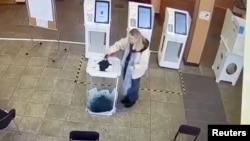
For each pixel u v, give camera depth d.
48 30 6.89
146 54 4.46
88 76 5.42
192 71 6.20
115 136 4.52
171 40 5.71
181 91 5.61
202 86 5.82
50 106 4.91
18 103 4.89
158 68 6.13
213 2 5.50
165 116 5.00
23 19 7.23
